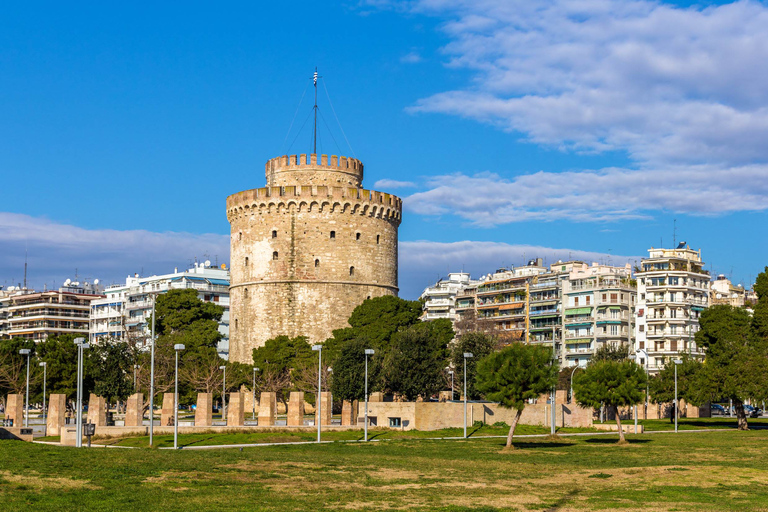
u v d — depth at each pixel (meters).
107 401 85.62
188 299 120.56
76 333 187.12
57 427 74.56
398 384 86.94
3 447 47.00
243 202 115.00
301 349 107.31
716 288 174.62
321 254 111.44
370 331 104.56
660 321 139.50
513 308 160.62
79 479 38.47
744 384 84.31
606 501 37.03
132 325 173.25
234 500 35.25
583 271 154.50
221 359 111.12
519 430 82.56
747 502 37.09
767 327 94.44
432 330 106.00
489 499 37.19
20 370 104.06
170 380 103.75
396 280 118.69
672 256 145.62
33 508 32.22
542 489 40.69
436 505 35.25
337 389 84.31
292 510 33.31
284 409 106.06
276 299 111.44
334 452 57.59
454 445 65.88
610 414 109.19
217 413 116.12
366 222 114.00
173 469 42.84
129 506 33.28
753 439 72.25
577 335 146.12
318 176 116.44
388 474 45.22
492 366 67.19
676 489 40.97
